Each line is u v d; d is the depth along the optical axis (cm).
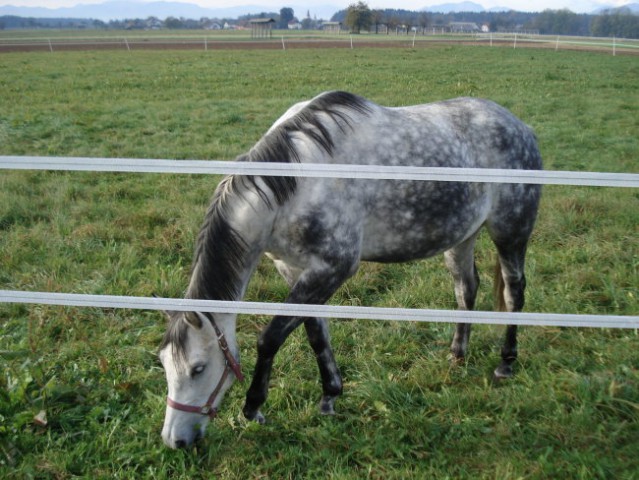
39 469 285
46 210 630
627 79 1841
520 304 388
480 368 383
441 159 325
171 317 274
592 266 515
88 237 557
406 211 318
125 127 1066
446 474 284
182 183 750
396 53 3030
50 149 888
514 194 358
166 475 284
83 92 1494
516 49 3478
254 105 1279
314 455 296
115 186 711
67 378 352
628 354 381
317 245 293
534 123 1129
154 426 313
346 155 303
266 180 281
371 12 7881
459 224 339
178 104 1298
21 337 402
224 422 324
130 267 498
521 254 382
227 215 283
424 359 392
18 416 308
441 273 508
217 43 4247
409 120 329
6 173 749
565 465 287
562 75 1934
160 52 3153
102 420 326
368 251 326
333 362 330
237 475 286
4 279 477
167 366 272
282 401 343
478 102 369
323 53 3023
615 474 278
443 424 321
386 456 300
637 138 1023
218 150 875
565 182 247
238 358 291
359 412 338
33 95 1419
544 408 329
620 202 661
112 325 420
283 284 482
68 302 265
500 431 310
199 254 283
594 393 340
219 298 280
